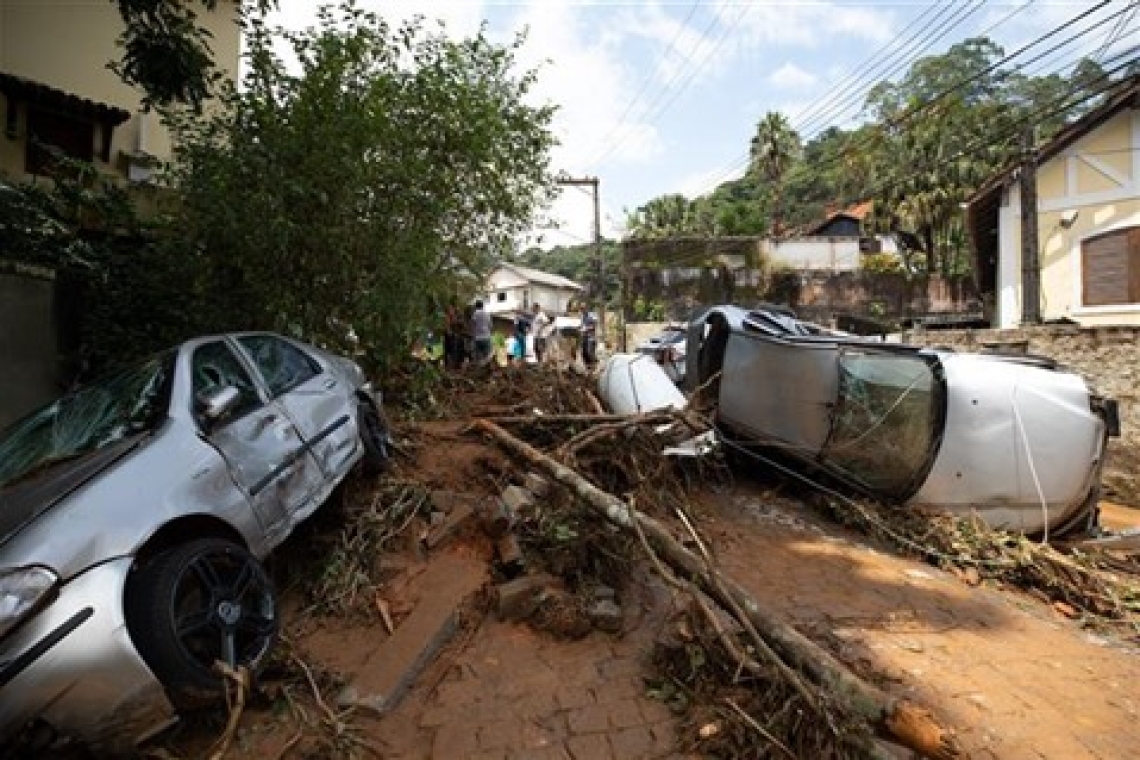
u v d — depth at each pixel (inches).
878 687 144.3
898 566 226.2
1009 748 128.6
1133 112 557.0
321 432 182.9
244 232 258.2
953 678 153.0
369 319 292.5
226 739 117.1
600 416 271.1
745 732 120.7
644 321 1174.3
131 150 427.8
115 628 109.3
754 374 296.8
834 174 1568.7
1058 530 258.8
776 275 1162.0
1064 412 248.8
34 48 398.9
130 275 308.2
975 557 232.5
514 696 138.4
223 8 468.1
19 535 113.2
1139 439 390.9
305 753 122.3
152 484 129.0
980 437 248.5
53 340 294.2
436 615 159.8
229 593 131.9
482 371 417.7
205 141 280.2
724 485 295.0
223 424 153.6
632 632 164.9
